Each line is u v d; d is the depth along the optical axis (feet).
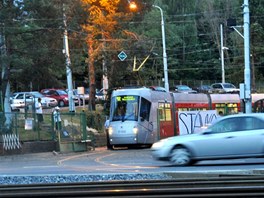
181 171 61.67
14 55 124.57
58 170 73.26
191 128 131.13
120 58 203.21
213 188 40.52
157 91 137.69
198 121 133.49
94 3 194.80
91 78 200.95
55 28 133.59
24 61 125.39
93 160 94.58
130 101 130.00
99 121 170.40
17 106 208.54
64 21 135.74
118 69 216.95
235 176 52.90
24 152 118.01
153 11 318.04
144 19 278.05
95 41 194.39
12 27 124.98
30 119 121.80
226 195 38.32
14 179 59.47
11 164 92.12
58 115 125.18
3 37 126.72
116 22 195.72
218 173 57.52
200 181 47.29
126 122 128.16
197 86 376.89
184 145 71.46
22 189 43.50
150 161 85.46
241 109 172.14
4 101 136.36
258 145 68.28
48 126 127.75
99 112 179.22
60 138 123.95
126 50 204.23
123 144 129.49
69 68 149.28
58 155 115.75
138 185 44.60
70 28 139.03
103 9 199.41
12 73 136.77
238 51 401.08
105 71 212.43
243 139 68.80
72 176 59.93
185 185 44.34
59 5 134.51
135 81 271.90
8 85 137.59
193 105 153.99
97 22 189.57
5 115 116.78
